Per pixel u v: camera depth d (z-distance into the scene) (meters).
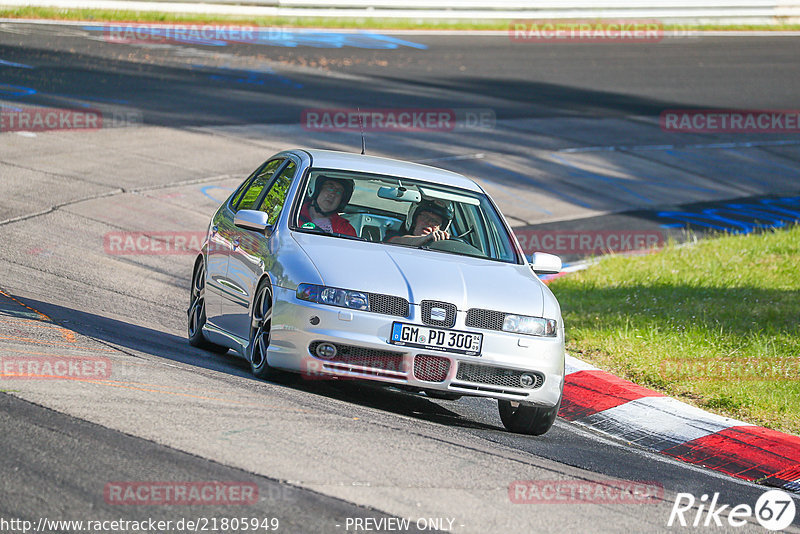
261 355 24.23
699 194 71.38
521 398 23.47
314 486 16.33
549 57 116.12
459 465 19.08
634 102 98.44
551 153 76.88
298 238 24.89
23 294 31.92
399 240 25.91
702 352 33.22
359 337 22.44
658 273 46.25
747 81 111.94
